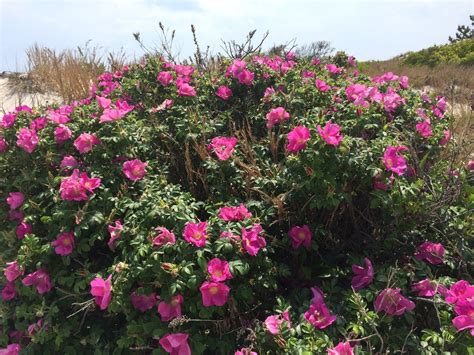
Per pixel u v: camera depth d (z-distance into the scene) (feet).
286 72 12.65
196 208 7.91
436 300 6.83
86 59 23.12
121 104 10.10
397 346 6.38
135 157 9.29
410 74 40.09
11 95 22.25
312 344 6.00
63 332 7.72
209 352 7.40
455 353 6.15
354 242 8.32
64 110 10.71
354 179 7.89
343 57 18.04
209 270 6.55
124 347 7.51
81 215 7.85
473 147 10.67
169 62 14.23
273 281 7.23
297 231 7.86
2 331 9.06
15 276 8.32
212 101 12.27
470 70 40.73
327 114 9.81
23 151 9.81
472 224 8.42
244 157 9.44
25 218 8.70
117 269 7.06
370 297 6.86
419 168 8.38
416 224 7.94
